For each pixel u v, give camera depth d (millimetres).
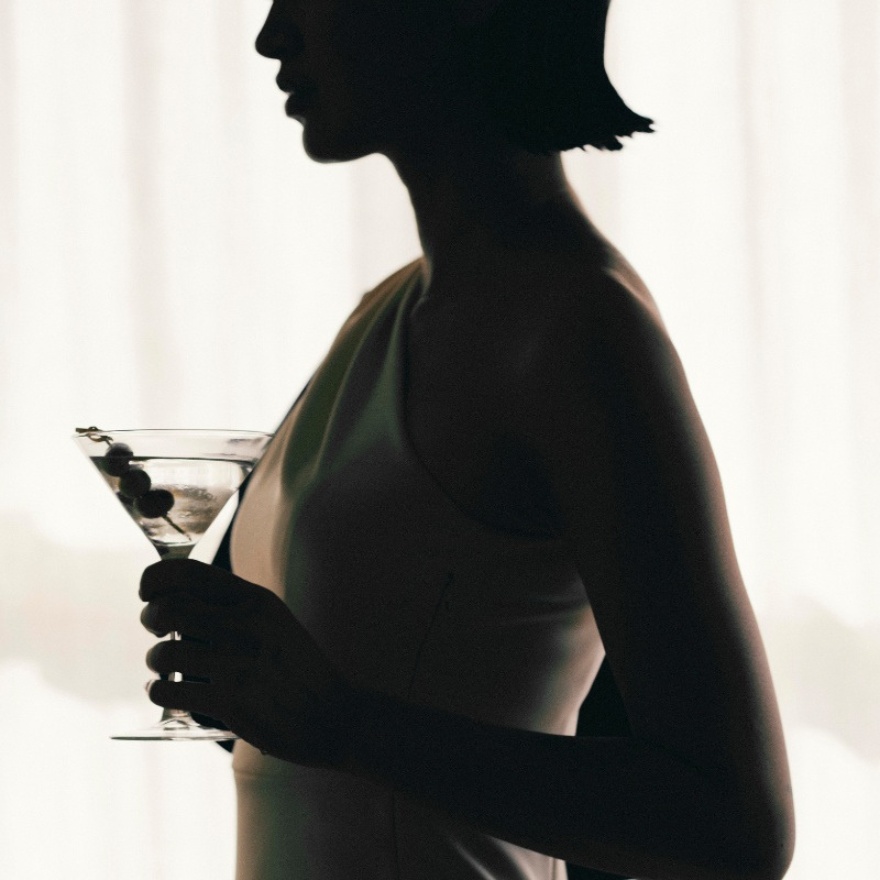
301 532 1012
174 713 1115
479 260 991
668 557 812
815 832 3318
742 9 3424
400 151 1054
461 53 1025
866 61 3439
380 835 973
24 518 3162
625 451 833
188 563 845
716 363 3385
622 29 3441
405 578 960
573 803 805
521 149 1022
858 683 3328
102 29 3230
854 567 3357
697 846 783
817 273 3416
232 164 3229
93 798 3129
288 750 836
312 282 3242
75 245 3197
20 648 3141
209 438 1083
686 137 3416
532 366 892
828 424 3387
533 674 978
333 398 1101
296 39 1058
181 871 3109
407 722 843
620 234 3396
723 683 794
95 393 3191
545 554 952
